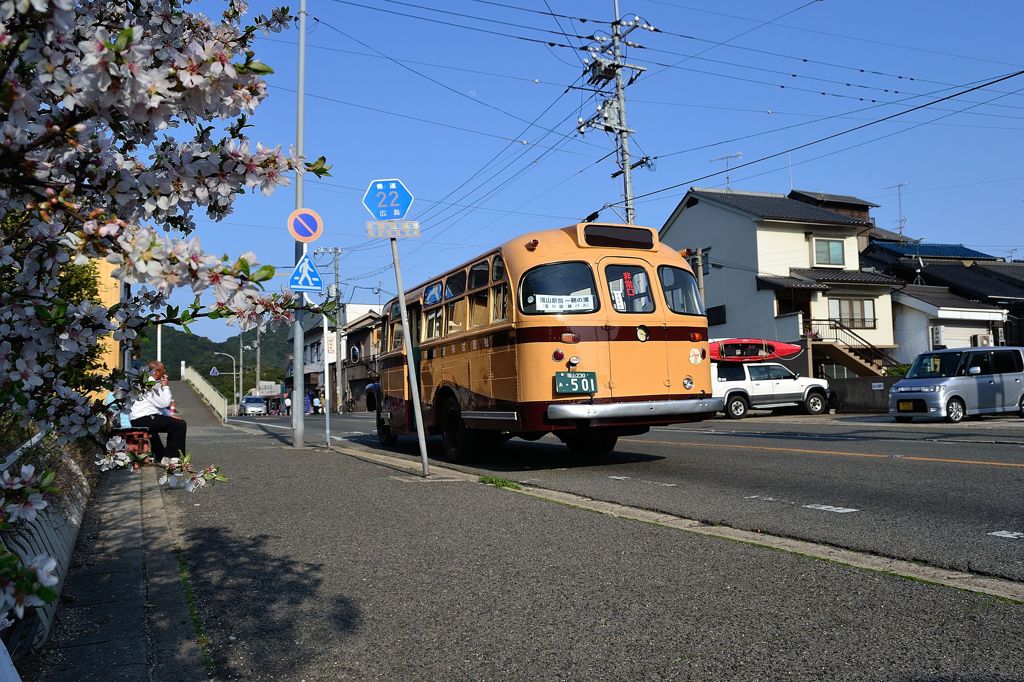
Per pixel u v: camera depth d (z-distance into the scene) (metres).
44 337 2.36
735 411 24.12
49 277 2.34
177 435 9.06
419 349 13.06
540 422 9.33
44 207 2.10
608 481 8.68
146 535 5.96
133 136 2.38
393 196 9.41
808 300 34.66
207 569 4.93
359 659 3.41
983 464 8.72
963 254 45.16
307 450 13.91
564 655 3.38
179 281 2.05
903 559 4.84
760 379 24.69
